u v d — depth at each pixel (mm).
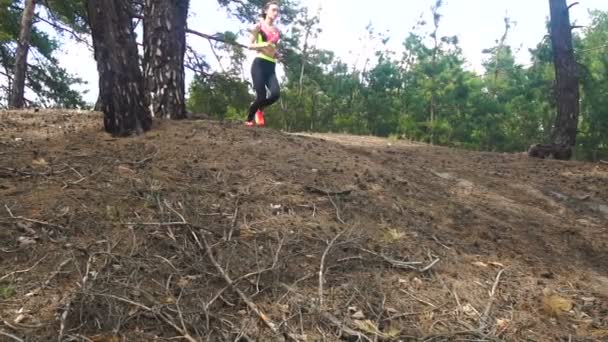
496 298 3879
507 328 3537
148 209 4148
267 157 5680
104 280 3281
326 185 5195
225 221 4191
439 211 5410
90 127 6086
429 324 3445
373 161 6695
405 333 3309
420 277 3961
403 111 24625
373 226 4598
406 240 4469
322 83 23078
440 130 23266
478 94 24375
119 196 4262
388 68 25719
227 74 14930
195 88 15055
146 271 3461
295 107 23766
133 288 3252
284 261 3756
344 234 4309
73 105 22219
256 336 3082
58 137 5621
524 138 24875
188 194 4477
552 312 3805
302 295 3469
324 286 3602
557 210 6590
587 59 23625
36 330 2859
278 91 7234
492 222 5480
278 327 3166
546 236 5492
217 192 4621
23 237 3578
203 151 5516
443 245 4547
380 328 3330
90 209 4016
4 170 4480
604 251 5426
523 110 24984
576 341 3518
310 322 3254
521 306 3840
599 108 22625
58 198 4090
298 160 5754
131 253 3604
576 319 3820
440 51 24469
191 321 3074
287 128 23703
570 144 10477
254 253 3824
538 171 8391
